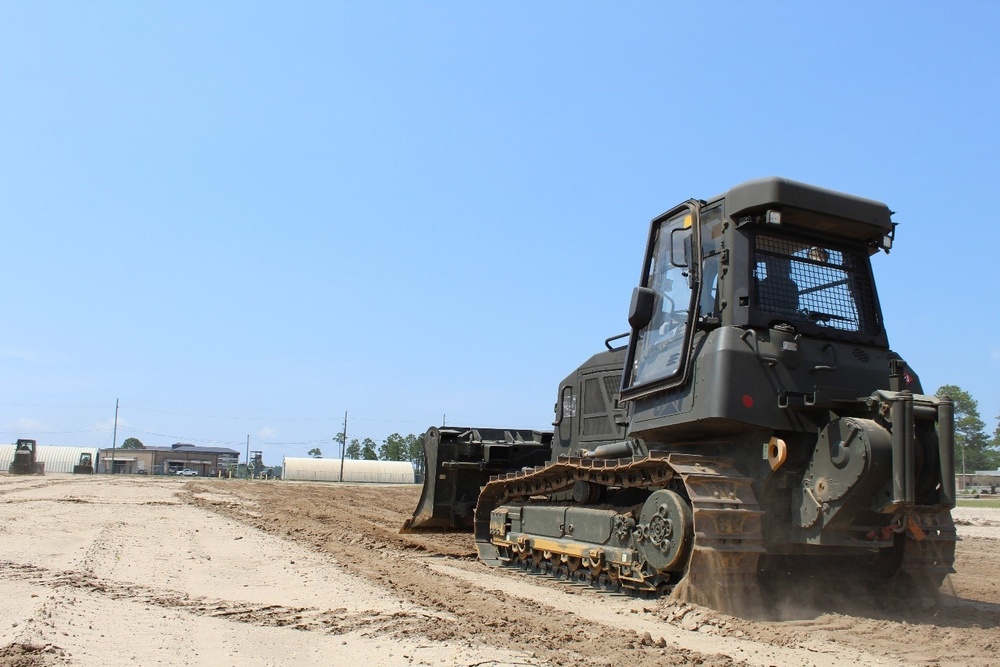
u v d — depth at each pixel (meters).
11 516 18.39
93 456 105.19
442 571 11.93
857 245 10.10
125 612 8.18
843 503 8.13
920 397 8.61
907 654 6.86
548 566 12.20
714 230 9.81
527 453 17.34
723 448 9.48
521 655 6.61
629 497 10.98
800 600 9.26
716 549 8.27
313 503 27.61
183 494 30.47
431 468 17.30
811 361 9.16
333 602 9.00
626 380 10.84
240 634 7.34
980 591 11.03
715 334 9.20
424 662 6.37
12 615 7.83
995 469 115.94
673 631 7.75
